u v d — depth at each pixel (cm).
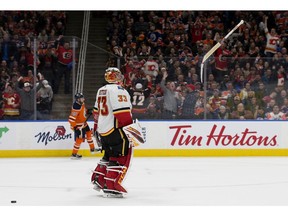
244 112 1405
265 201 779
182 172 1094
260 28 1909
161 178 1013
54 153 1380
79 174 1071
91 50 1700
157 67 1406
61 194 842
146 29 1892
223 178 1012
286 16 1938
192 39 1883
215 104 1400
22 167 1178
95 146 1380
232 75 1404
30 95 1395
